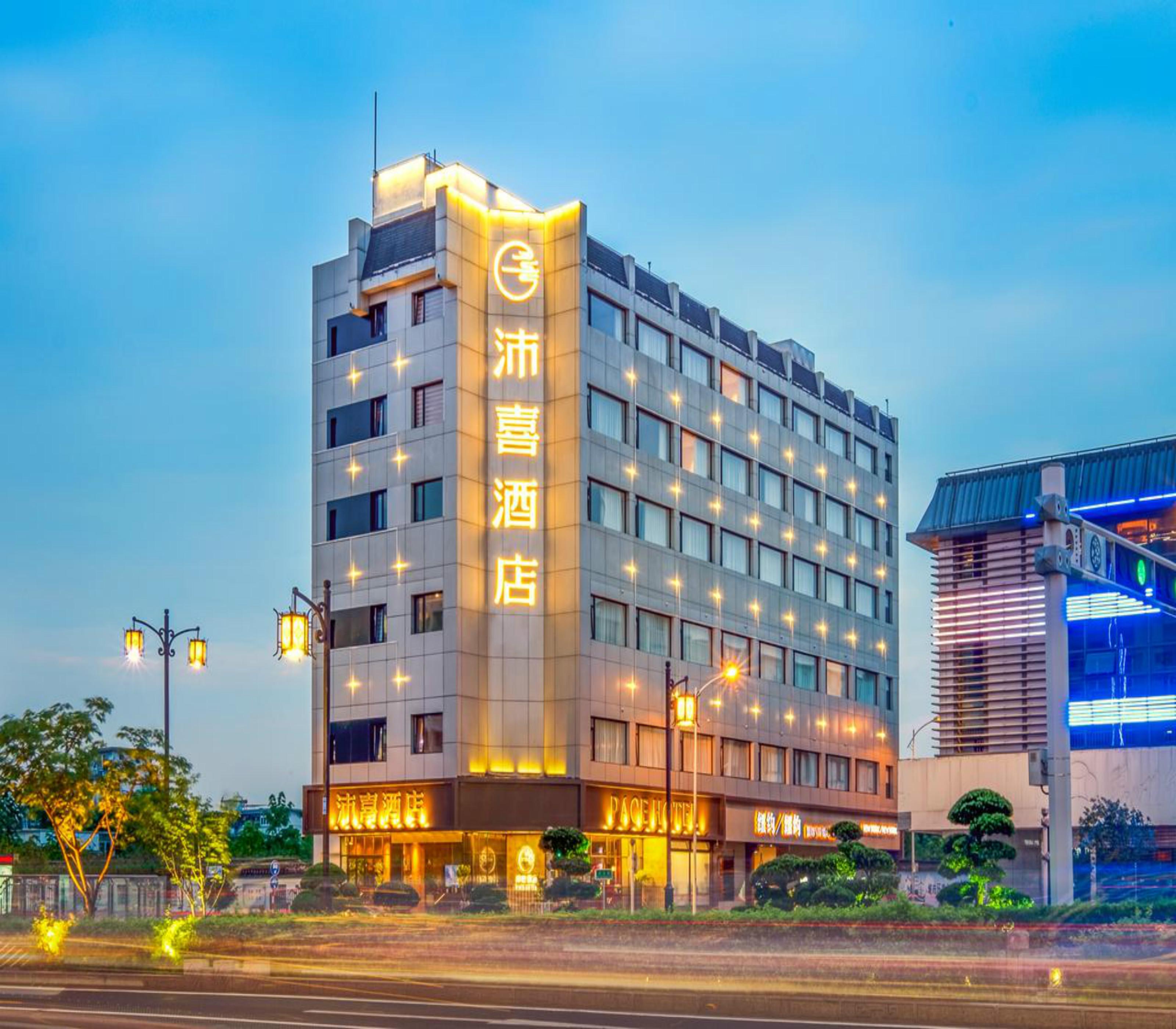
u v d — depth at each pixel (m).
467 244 71.12
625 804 71.00
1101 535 31.47
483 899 57.66
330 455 74.38
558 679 69.44
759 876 48.09
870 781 97.44
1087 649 106.19
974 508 104.19
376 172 78.69
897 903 35.81
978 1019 21.45
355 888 56.09
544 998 25.88
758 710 84.56
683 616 78.12
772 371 90.75
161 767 47.38
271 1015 22.50
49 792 45.97
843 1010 22.69
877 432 103.75
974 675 98.50
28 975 31.69
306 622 43.03
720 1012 23.30
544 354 72.19
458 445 69.12
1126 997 22.50
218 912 50.41
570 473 70.62
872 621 99.81
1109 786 80.31
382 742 69.94
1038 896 71.31
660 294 80.25
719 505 82.94
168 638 55.03
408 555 70.38
